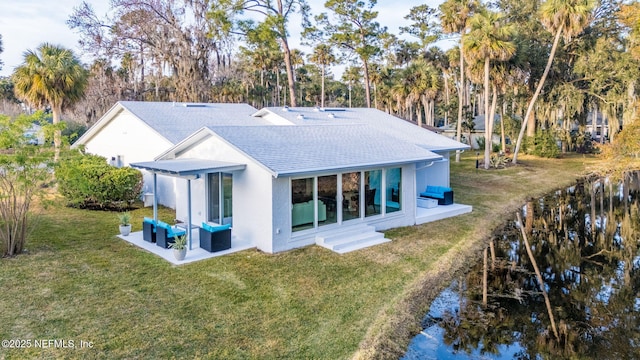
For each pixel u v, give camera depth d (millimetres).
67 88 22672
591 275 11672
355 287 9352
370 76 52781
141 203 18266
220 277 9562
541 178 27797
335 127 16672
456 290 10078
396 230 14359
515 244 14281
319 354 6637
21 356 6188
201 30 34469
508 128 41094
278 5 32844
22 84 21953
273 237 11344
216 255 11070
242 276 9672
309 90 71062
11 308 7703
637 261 12938
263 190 11461
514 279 11086
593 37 35562
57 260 10375
